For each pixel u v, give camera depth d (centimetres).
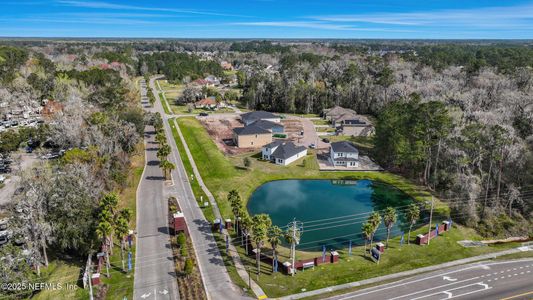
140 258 5928
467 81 15888
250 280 5500
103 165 8038
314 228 7356
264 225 5631
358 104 17400
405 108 11175
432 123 9256
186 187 8775
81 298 4981
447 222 7294
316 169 10481
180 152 11369
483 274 5750
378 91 16812
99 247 5925
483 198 8050
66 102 13150
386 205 8481
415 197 8825
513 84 14275
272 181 9756
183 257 5956
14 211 6278
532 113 9531
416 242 6794
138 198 8088
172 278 5453
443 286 5425
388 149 10719
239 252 6253
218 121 15612
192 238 6588
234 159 11112
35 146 10794
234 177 9569
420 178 9794
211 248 6306
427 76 17738
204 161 10638
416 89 15188
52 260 5956
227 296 5128
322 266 5969
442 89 14450
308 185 9594
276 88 18288
